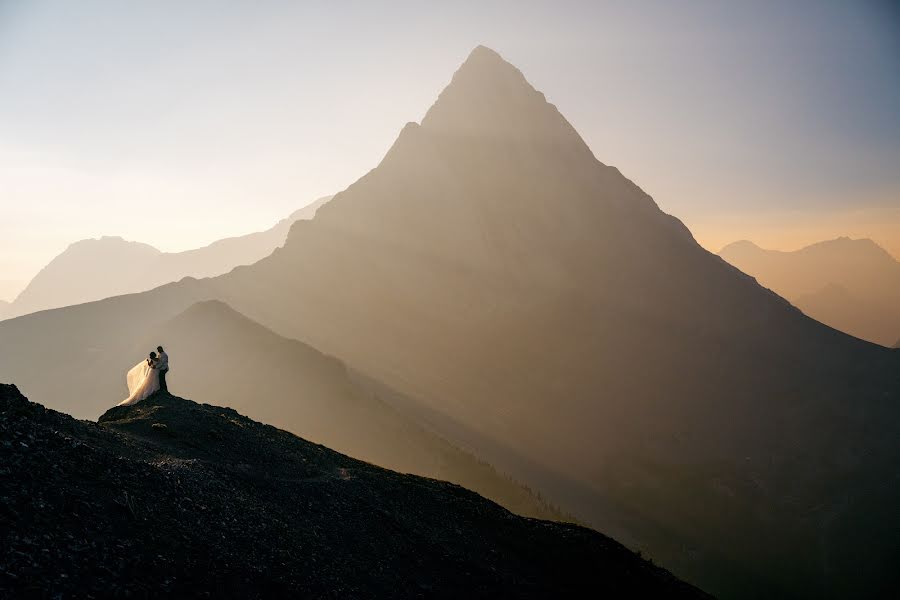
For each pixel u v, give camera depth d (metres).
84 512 13.46
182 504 16.70
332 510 23.25
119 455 18.20
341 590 17.03
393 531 24.23
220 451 24.25
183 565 13.72
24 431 15.59
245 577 14.75
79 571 11.52
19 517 12.02
